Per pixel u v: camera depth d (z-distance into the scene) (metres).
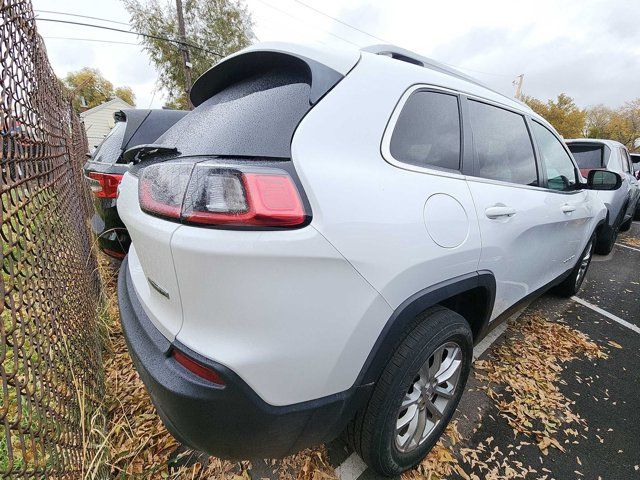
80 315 1.90
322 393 1.10
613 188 2.96
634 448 1.81
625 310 3.36
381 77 1.33
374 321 1.15
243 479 1.55
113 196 2.95
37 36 1.67
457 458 1.71
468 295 1.82
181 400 0.98
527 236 2.01
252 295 0.93
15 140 1.14
